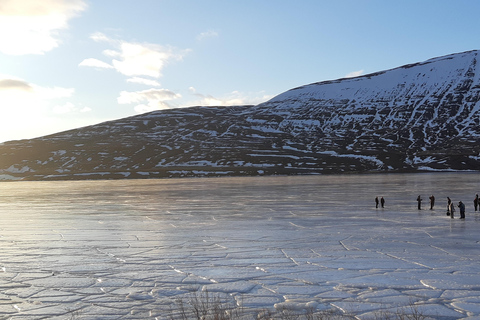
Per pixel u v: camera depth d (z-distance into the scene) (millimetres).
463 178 95938
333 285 13227
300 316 10578
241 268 15609
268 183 90062
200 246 20062
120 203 47031
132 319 10680
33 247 20172
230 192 63094
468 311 10734
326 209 36625
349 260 16594
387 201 43906
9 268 16000
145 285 13617
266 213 34281
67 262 16906
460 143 197625
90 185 102062
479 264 15617
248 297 12211
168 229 25859
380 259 16688
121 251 19031
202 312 11000
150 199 52281
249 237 22453
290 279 14000
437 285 13016
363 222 27875
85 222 29812
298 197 51062
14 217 33719
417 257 16922
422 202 42375
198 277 14453
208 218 31484
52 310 11414
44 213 36844
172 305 11688
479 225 25703
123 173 160875
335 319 10312
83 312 11227
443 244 19578
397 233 23031
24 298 12453
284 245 20016
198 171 157500
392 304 11359
